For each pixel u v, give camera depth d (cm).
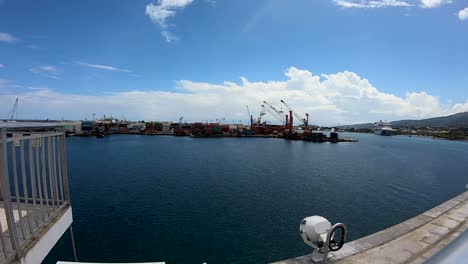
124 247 1911
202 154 7519
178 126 18550
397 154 8681
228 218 2528
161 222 2383
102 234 2108
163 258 1781
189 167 5369
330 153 8544
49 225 411
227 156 7206
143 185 3762
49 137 429
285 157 7312
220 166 5581
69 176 4281
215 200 3097
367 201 3200
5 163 310
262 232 2223
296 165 5956
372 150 9856
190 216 2553
